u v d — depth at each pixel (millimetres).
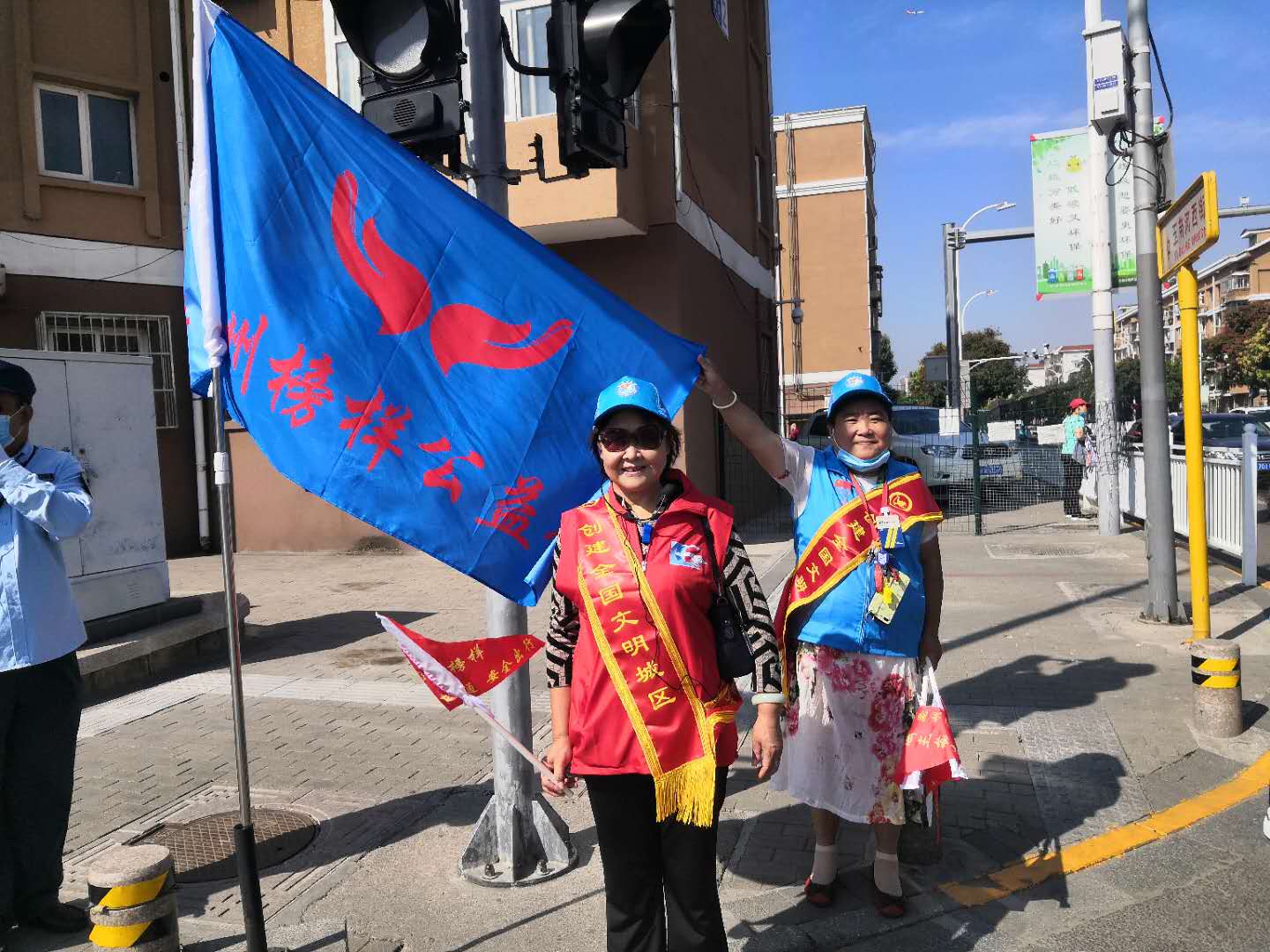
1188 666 6188
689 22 13109
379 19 3852
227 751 5215
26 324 12570
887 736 3318
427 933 3332
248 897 2889
